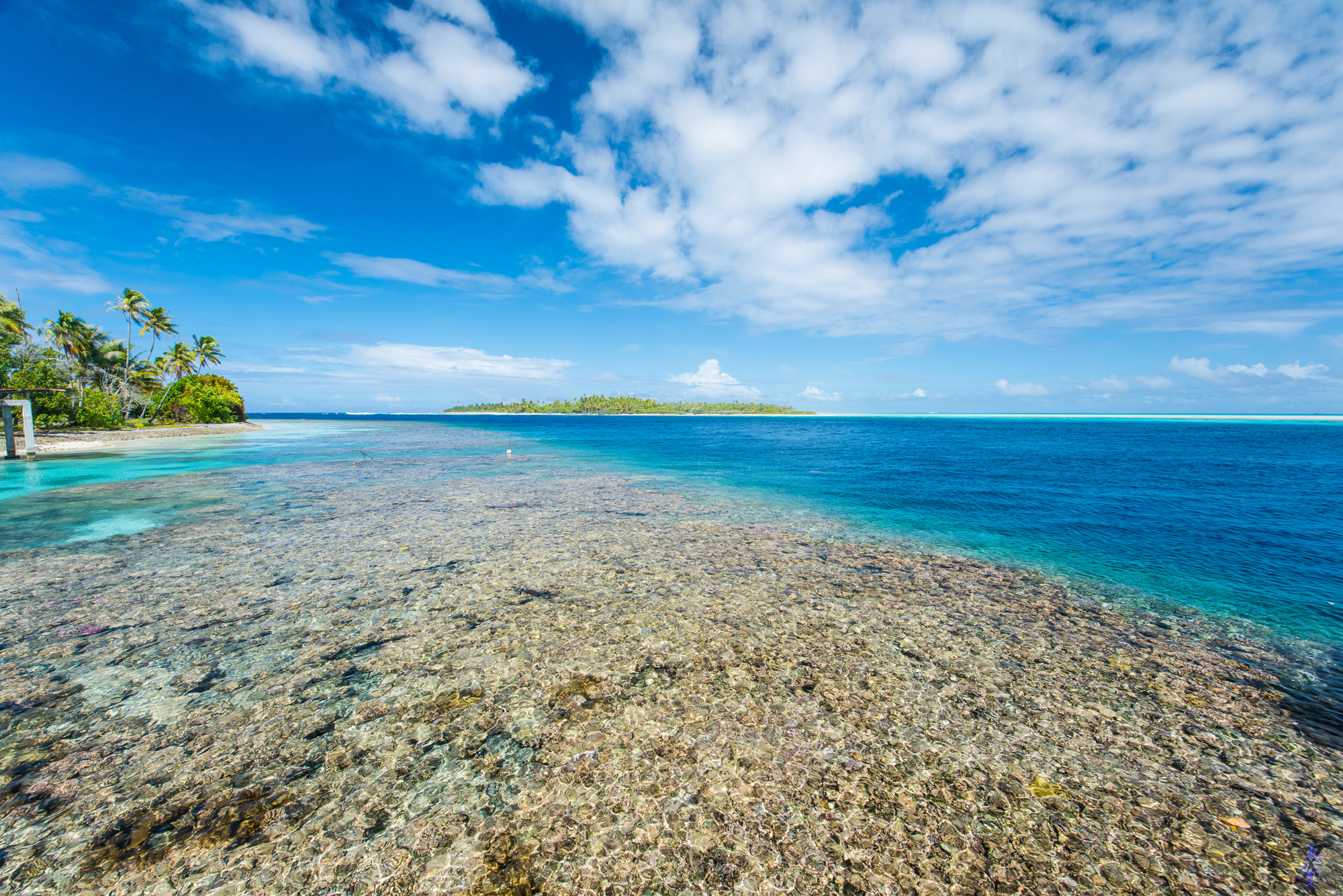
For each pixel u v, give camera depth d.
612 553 11.54
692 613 8.08
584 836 3.74
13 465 27.31
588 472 28.22
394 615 7.85
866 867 3.53
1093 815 4.06
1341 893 3.39
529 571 10.12
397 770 4.41
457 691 5.70
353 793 4.13
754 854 3.62
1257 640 7.57
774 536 13.56
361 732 4.93
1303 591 9.66
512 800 4.07
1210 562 11.55
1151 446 54.44
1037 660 6.78
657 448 47.81
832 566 10.88
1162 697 5.95
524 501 18.53
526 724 5.09
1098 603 9.02
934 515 16.61
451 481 23.69
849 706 5.54
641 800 4.10
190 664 6.25
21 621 7.50
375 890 3.29
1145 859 3.66
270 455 35.25
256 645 6.80
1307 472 29.73
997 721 5.35
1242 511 17.47
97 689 5.68
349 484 22.27
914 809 4.06
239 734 4.89
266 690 5.68
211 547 11.67
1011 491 21.94
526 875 3.41
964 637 7.46
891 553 12.02
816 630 7.55
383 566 10.34
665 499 19.25
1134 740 5.09
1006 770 4.57
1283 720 5.52
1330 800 4.31
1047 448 50.03
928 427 114.88
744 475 27.19
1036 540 13.38
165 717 5.16
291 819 3.85
